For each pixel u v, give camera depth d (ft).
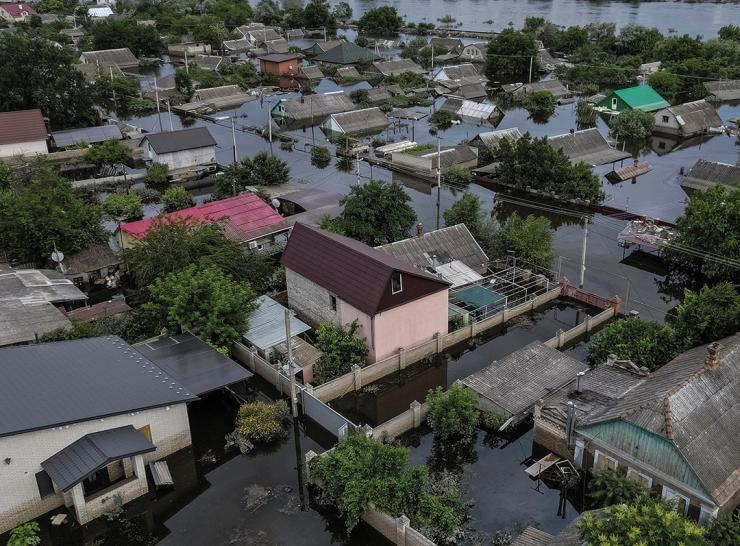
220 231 158.10
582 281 159.94
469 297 150.82
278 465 109.19
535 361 122.42
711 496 83.92
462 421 111.96
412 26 579.89
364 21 559.38
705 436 90.07
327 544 93.50
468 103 332.80
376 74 414.41
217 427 118.01
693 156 271.90
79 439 95.66
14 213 159.43
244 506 100.48
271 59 410.72
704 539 72.64
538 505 98.89
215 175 250.16
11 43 288.71
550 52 472.85
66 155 260.83
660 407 90.79
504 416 112.98
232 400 125.18
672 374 102.37
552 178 225.15
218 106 350.64
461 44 472.03
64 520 96.17
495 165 248.32
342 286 133.69
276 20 592.60
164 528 96.32
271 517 98.22
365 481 92.38
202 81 383.45
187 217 161.07
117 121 313.53
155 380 109.09
